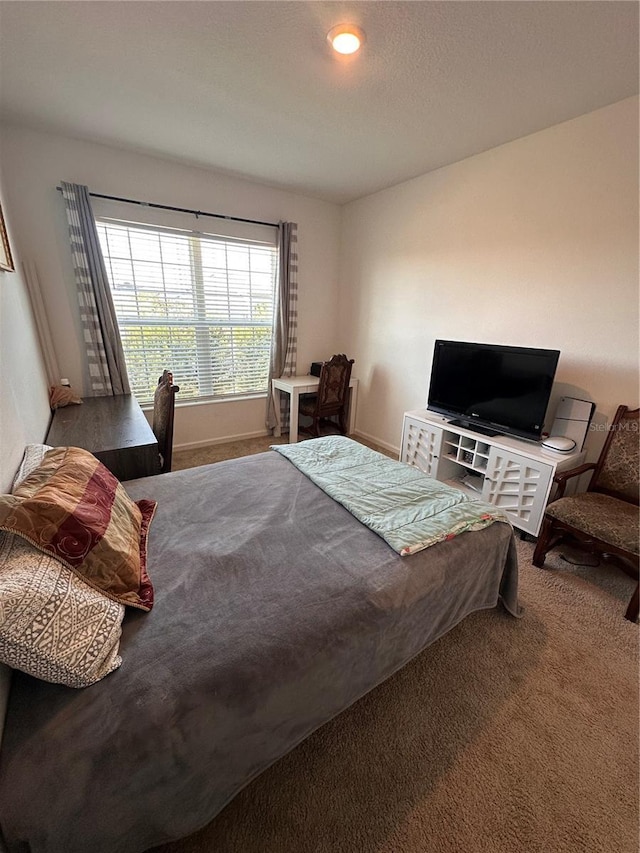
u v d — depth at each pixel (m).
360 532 1.48
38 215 2.62
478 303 2.88
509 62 1.69
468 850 0.97
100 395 3.03
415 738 1.23
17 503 0.96
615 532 1.73
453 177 2.89
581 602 1.84
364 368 4.13
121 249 3.02
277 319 3.85
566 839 0.99
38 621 0.77
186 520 1.53
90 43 1.62
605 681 1.43
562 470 2.19
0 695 0.76
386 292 3.69
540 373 2.30
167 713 0.81
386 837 0.99
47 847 0.71
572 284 2.31
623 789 1.10
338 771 1.13
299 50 1.65
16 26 1.52
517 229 2.54
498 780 1.12
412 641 1.28
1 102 2.13
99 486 1.29
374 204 3.64
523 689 1.40
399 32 1.52
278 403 4.07
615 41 1.54
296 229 3.72
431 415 3.06
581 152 2.15
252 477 1.92
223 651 0.95
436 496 1.74
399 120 2.23
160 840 0.87
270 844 0.97
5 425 1.25
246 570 1.25
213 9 1.43
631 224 2.03
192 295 3.43
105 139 2.60
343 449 2.29
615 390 2.20
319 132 2.41
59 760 0.72
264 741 0.96
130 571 1.10
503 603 1.73
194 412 3.68
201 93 2.00
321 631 1.04
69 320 2.89
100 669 0.86
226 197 3.30
